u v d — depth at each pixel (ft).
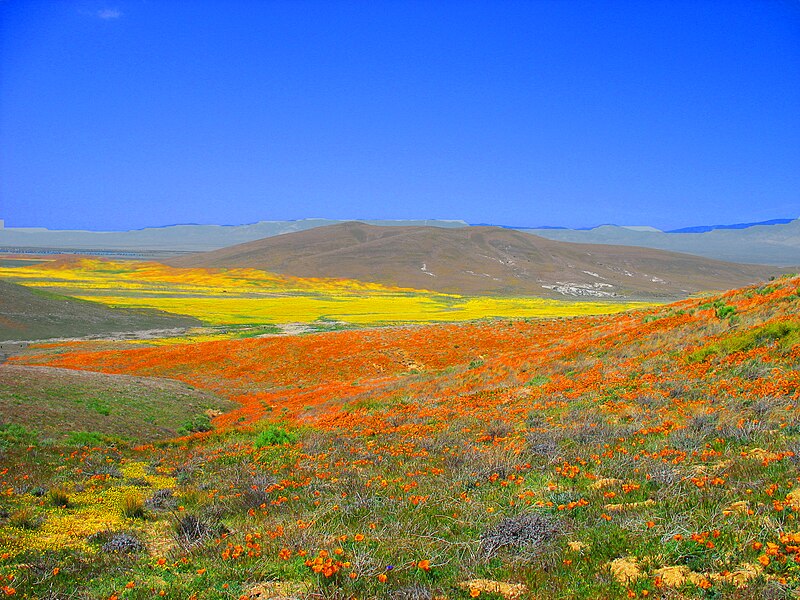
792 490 23.43
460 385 87.66
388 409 73.61
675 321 87.86
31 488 40.29
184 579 22.27
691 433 36.24
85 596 20.97
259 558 23.48
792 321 61.36
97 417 79.20
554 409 55.06
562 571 19.83
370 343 157.58
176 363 153.69
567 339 112.37
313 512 30.01
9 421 67.67
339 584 20.30
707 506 23.25
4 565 23.93
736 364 55.98
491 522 25.48
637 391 54.65
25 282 488.85
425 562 20.71
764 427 35.04
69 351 190.60
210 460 53.52
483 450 41.98
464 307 388.78
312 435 59.57
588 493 28.35
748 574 17.43
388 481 35.78
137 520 32.09
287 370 142.61
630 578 18.48
